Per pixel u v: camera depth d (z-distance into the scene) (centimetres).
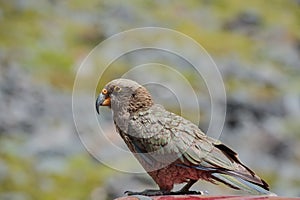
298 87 2548
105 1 2922
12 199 1880
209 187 1831
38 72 2434
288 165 2141
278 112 2366
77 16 2830
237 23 2998
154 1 3011
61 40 2672
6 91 2273
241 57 2722
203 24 2939
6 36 2639
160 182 972
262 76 2586
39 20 2778
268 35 2939
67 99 2302
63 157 2055
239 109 2331
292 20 3109
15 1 2848
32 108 2223
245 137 2216
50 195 1923
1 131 2117
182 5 3044
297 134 2259
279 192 2030
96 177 1986
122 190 1911
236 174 953
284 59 2764
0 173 1942
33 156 2042
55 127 2159
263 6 3177
